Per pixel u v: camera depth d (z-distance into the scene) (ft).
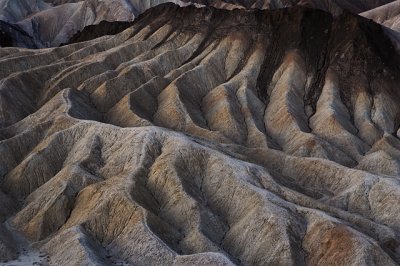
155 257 137.69
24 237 152.66
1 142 192.54
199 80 275.80
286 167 201.98
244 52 295.69
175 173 163.53
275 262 139.64
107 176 171.73
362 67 275.39
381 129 249.96
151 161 172.14
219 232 152.56
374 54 278.46
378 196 174.81
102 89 256.93
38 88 269.03
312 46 290.97
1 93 241.55
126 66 287.07
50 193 162.91
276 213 147.84
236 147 212.84
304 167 197.77
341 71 277.03
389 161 211.82
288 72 277.44
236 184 161.48
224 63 293.43
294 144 229.45
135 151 174.91
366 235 145.18
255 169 170.81
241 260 144.05
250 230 147.95
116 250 143.74
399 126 253.65
